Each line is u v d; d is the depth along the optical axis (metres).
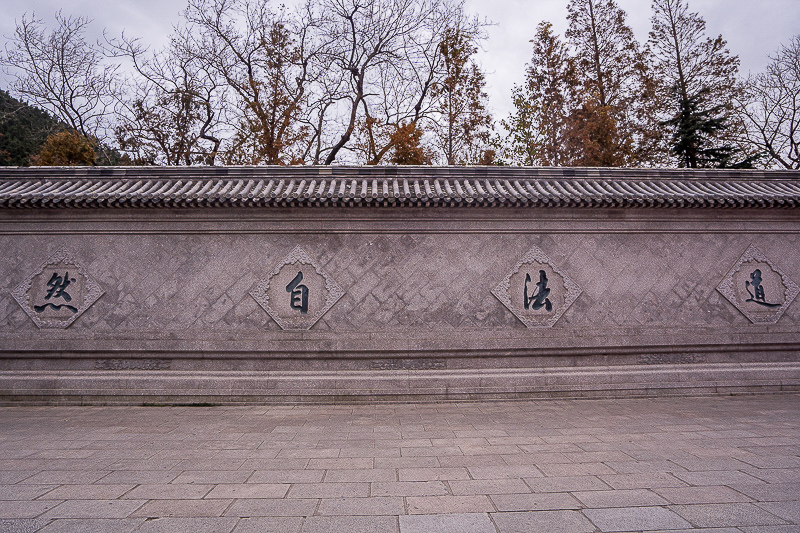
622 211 11.85
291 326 11.33
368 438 8.06
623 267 11.84
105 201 10.98
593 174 13.15
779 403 10.56
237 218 11.54
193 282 11.44
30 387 11.04
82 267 11.42
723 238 12.03
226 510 5.05
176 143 27.55
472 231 11.78
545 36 29.09
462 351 11.36
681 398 11.30
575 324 11.61
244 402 11.05
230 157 26.94
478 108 27.70
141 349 11.10
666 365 11.65
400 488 5.66
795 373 11.74
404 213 11.69
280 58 27.25
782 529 4.48
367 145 26.94
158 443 7.83
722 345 11.67
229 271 11.48
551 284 11.70
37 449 7.49
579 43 29.62
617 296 11.73
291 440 7.97
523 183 12.81
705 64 28.41
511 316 11.57
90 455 7.15
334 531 4.56
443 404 10.98
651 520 4.70
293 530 4.59
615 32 29.16
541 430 8.48
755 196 11.48
